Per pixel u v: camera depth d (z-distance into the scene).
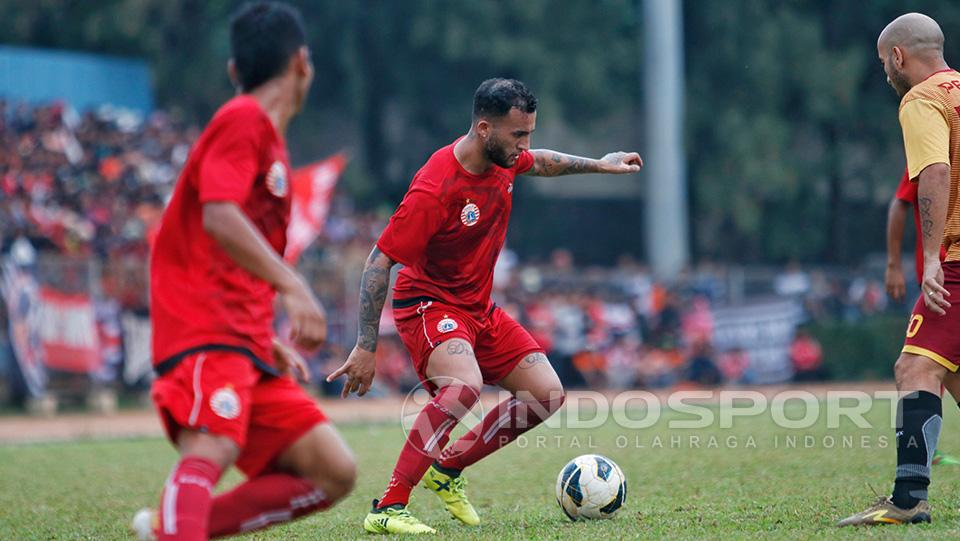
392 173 101.81
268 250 12.20
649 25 85.38
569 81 96.94
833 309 77.00
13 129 63.94
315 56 95.75
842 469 25.39
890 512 17.05
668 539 16.55
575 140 104.19
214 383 12.44
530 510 21.12
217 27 93.81
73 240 58.69
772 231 104.44
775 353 70.69
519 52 95.19
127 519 21.33
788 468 25.81
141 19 89.88
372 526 18.70
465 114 97.75
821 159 104.06
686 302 69.62
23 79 74.25
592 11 99.06
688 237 105.31
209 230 12.11
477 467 28.66
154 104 87.12
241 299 12.82
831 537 16.09
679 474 25.45
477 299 19.61
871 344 75.19
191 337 12.58
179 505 12.03
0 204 57.06
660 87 84.75
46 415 53.69
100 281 56.34
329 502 13.66
